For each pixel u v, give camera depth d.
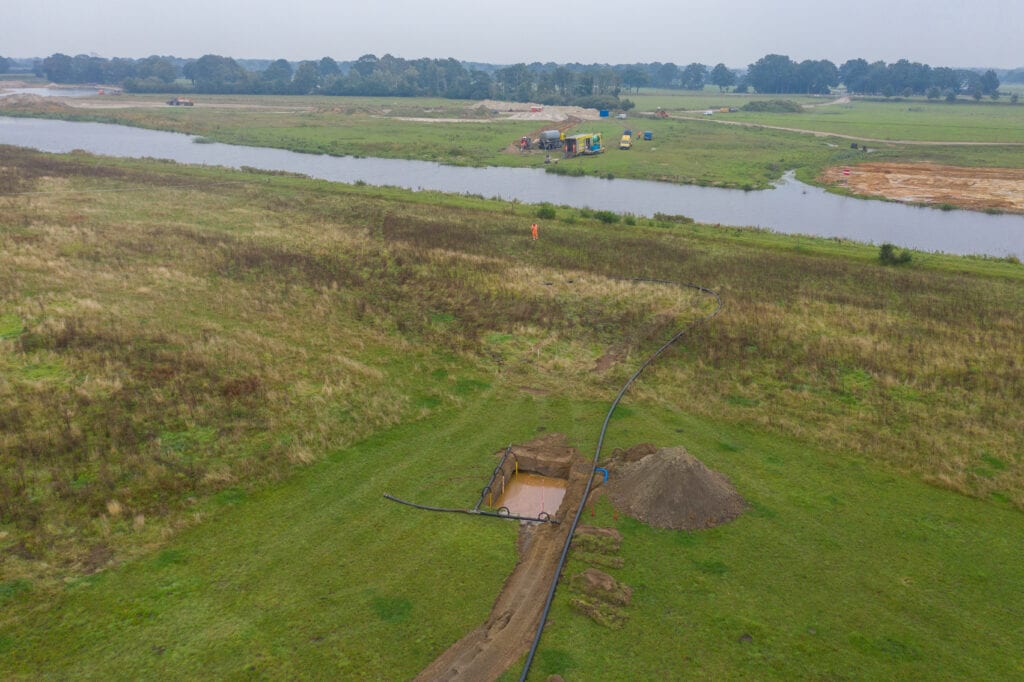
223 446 16.75
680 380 21.25
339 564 12.88
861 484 15.82
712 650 11.02
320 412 18.66
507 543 13.62
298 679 10.39
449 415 18.94
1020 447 17.27
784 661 10.81
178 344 22.22
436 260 33.56
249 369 20.86
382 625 11.45
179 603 11.84
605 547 13.33
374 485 15.50
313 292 28.38
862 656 10.94
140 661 10.66
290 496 15.02
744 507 14.77
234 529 13.84
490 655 10.87
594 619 11.63
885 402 19.81
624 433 17.98
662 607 11.91
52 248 31.69
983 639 11.34
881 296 29.56
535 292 29.30
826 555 13.31
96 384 19.12
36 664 10.54
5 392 18.31
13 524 13.47
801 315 26.84
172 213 41.75
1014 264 36.12
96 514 13.98
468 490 15.40
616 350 23.64
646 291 29.91
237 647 10.96
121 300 26.03
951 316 26.84
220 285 28.62
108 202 43.50
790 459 16.89
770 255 36.25
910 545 13.66
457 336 24.55
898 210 55.22
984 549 13.57
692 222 46.06
